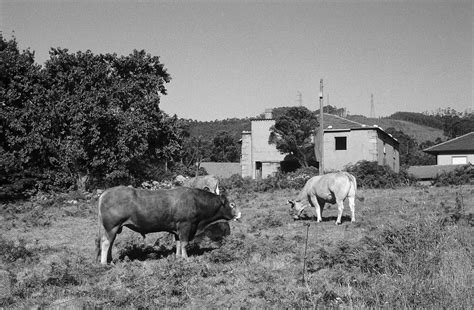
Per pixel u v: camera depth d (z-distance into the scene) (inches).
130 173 1398.9
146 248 525.7
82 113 1229.7
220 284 388.5
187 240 493.7
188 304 345.4
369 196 960.9
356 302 313.3
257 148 1798.7
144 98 1366.9
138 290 373.4
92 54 1311.5
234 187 1334.9
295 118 1713.8
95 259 482.0
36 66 1295.5
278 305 327.9
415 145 3693.4
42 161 1296.8
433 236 389.4
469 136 1871.3
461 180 1232.2
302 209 703.1
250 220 726.5
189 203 490.3
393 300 308.2
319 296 333.1
